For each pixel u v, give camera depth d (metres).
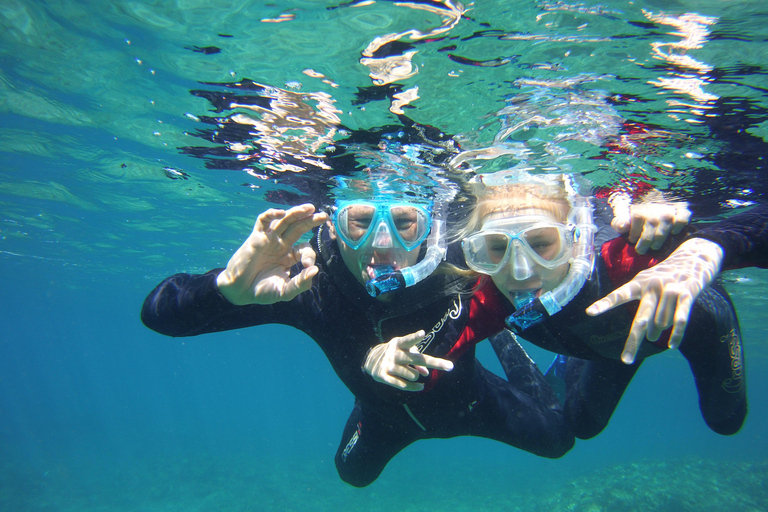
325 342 0.78
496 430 0.94
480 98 0.82
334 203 1.42
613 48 0.69
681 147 0.97
